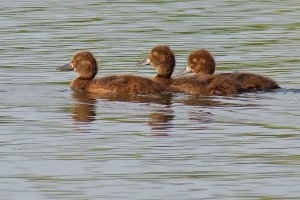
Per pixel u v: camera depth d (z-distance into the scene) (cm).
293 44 2495
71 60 2159
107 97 1991
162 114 1814
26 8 3028
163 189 1429
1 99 1964
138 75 2153
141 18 2859
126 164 1534
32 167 1527
